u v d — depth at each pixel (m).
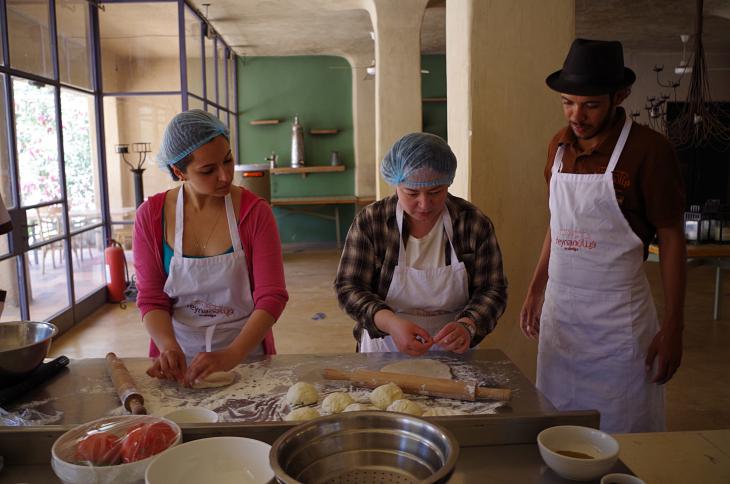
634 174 1.69
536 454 1.09
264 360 1.65
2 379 1.39
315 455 0.95
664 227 1.70
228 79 8.57
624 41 8.24
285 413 1.33
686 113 5.44
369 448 0.98
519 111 2.66
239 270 1.70
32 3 4.44
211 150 1.54
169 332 1.64
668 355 1.71
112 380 1.49
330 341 4.49
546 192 2.72
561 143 1.84
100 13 5.74
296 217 9.27
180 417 1.27
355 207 9.30
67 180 5.02
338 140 9.18
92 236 5.59
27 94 4.35
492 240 1.80
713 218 4.37
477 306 1.72
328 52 8.77
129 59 6.07
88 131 5.50
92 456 0.99
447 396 1.38
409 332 1.61
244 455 1.00
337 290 1.81
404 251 1.79
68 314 4.93
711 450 1.33
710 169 9.48
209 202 1.71
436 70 9.13
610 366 1.80
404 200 1.69
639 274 1.77
